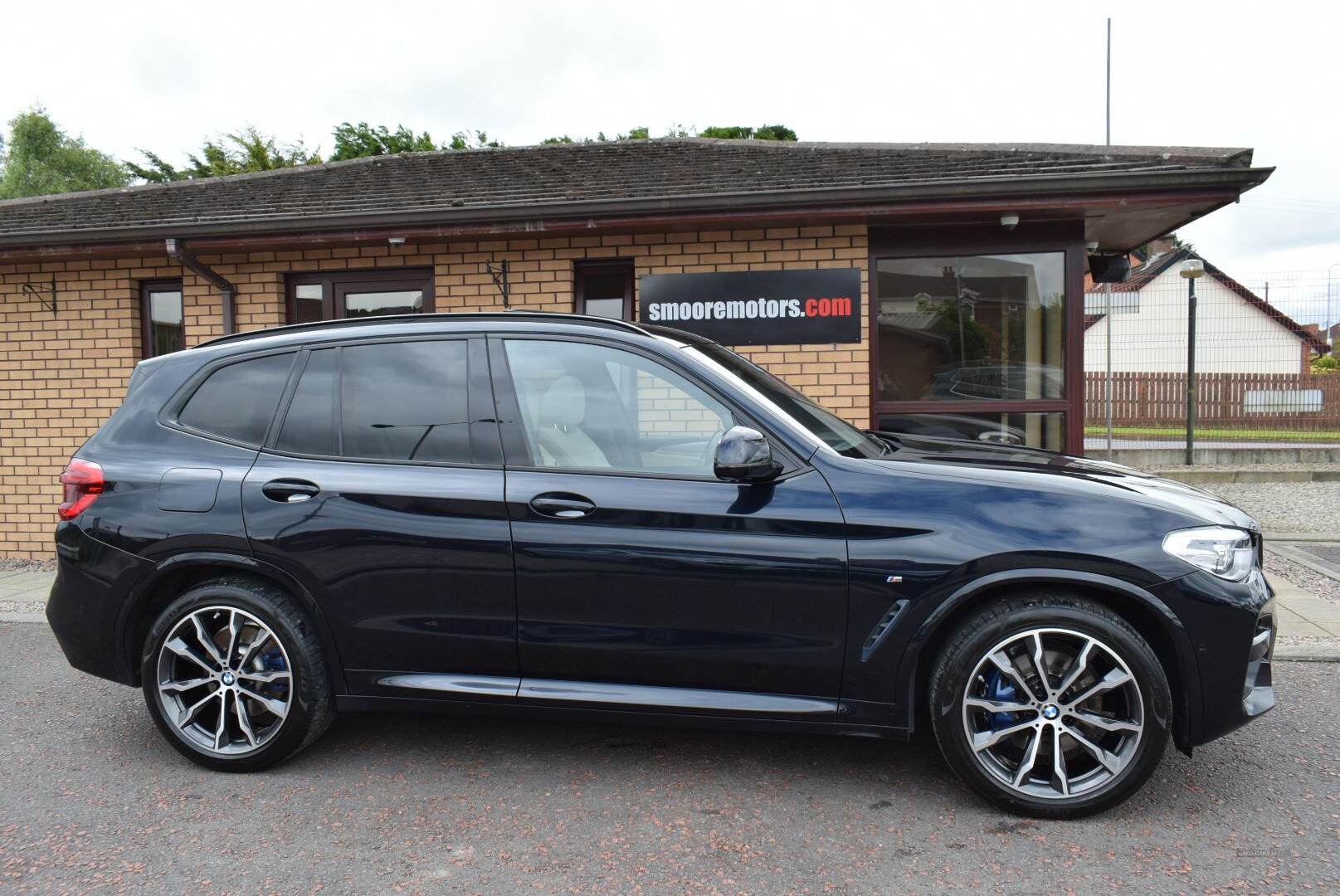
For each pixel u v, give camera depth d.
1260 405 11.41
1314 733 3.53
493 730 3.70
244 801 3.05
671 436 3.07
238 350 3.46
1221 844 2.65
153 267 7.39
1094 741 2.85
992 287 6.75
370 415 3.26
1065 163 6.53
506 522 3.03
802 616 2.88
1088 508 2.79
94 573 3.30
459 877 2.53
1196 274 11.09
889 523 2.84
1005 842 2.68
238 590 3.22
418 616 3.12
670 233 6.83
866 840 2.71
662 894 2.43
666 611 2.95
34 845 2.76
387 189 7.91
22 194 36.28
